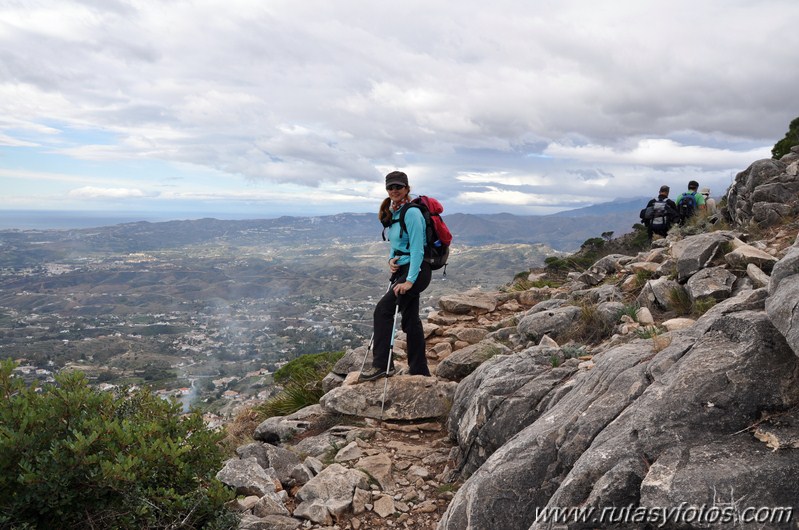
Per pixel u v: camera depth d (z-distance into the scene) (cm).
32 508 285
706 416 249
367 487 432
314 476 464
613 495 237
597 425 293
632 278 776
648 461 241
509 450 322
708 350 283
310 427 596
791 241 790
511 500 299
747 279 598
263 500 400
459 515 318
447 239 583
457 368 641
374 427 559
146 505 299
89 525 295
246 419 768
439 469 462
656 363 305
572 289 959
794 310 245
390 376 601
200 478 342
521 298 972
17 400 309
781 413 239
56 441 290
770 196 983
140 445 320
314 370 881
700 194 1362
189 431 371
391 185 563
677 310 615
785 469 211
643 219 1355
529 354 473
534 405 393
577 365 433
